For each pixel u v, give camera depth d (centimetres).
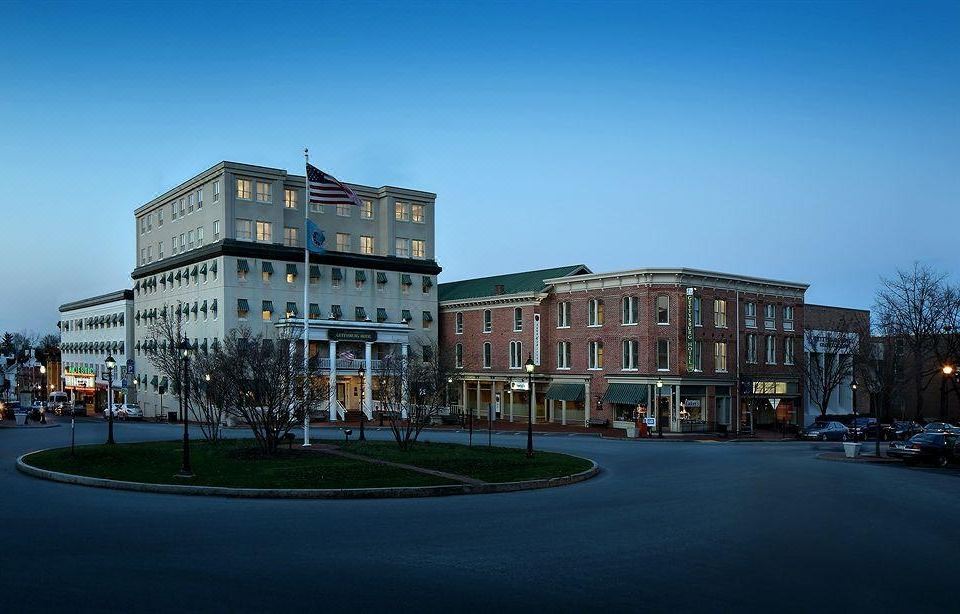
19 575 1253
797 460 3756
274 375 3384
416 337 7762
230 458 3022
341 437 4575
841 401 7738
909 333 6994
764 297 6994
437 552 1484
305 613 1080
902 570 1396
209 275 7088
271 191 7188
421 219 8175
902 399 7588
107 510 1914
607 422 6519
